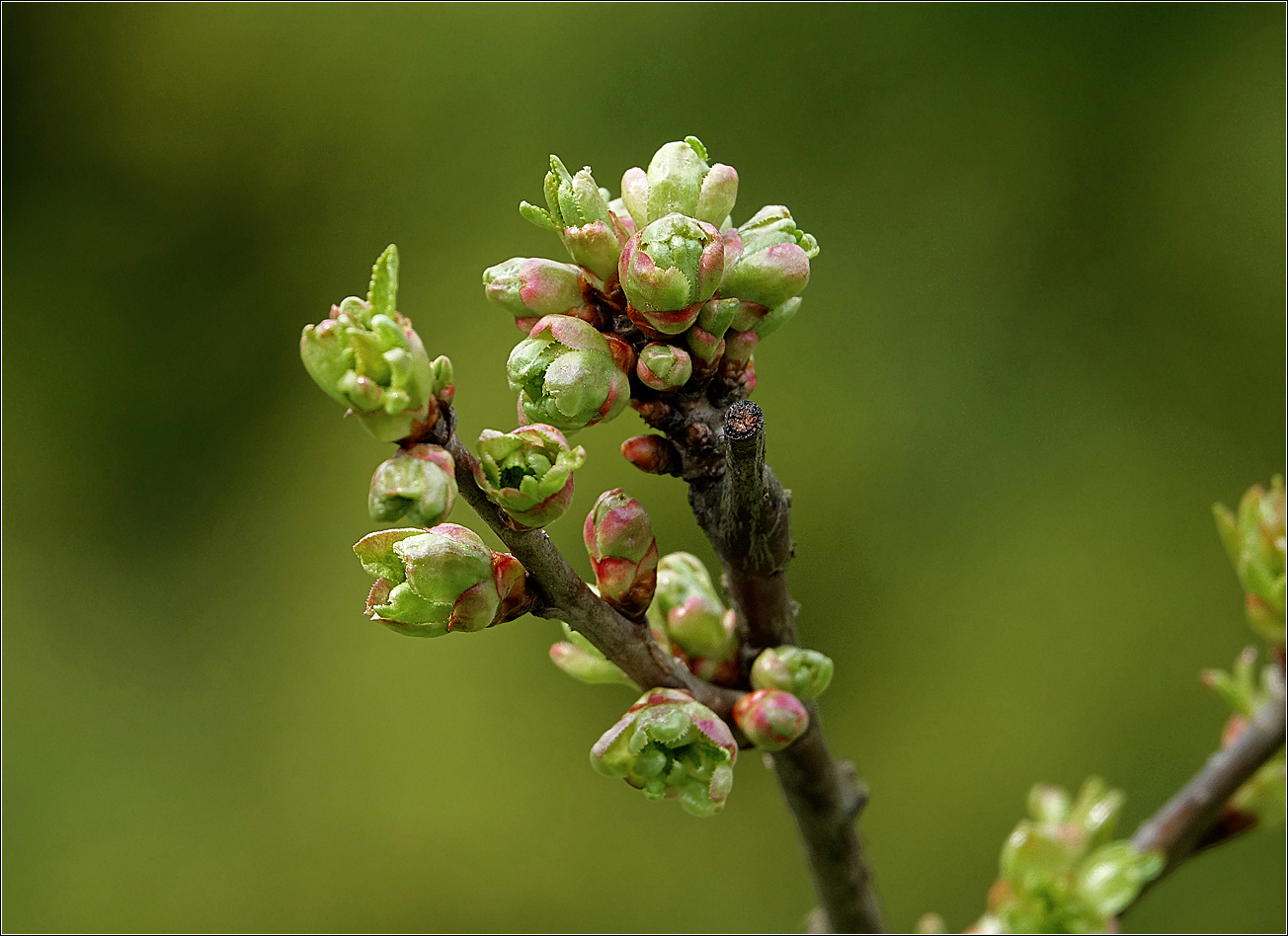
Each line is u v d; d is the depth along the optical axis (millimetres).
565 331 437
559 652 459
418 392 427
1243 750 490
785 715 448
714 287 437
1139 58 1116
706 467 446
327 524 1126
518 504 430
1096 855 487
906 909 985
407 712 1063
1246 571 486
